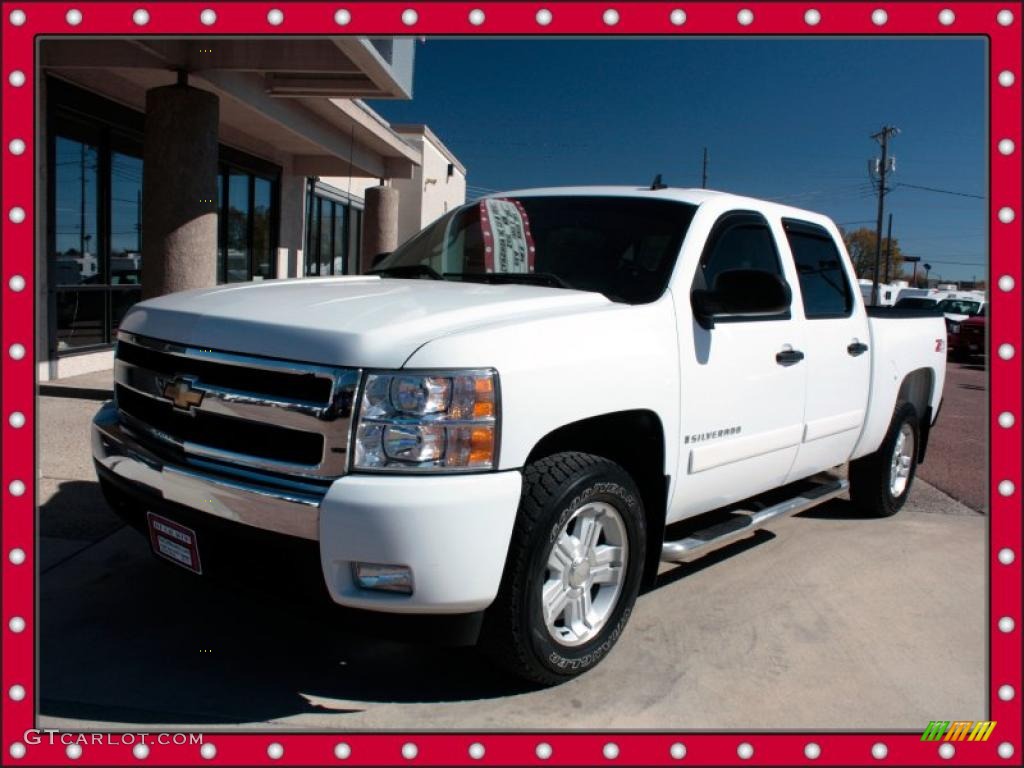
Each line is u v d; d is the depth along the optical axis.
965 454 8.54
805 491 5.10
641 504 3.38
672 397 3.48
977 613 4.16
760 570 4.64
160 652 3.36
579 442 3.31
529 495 2.92
